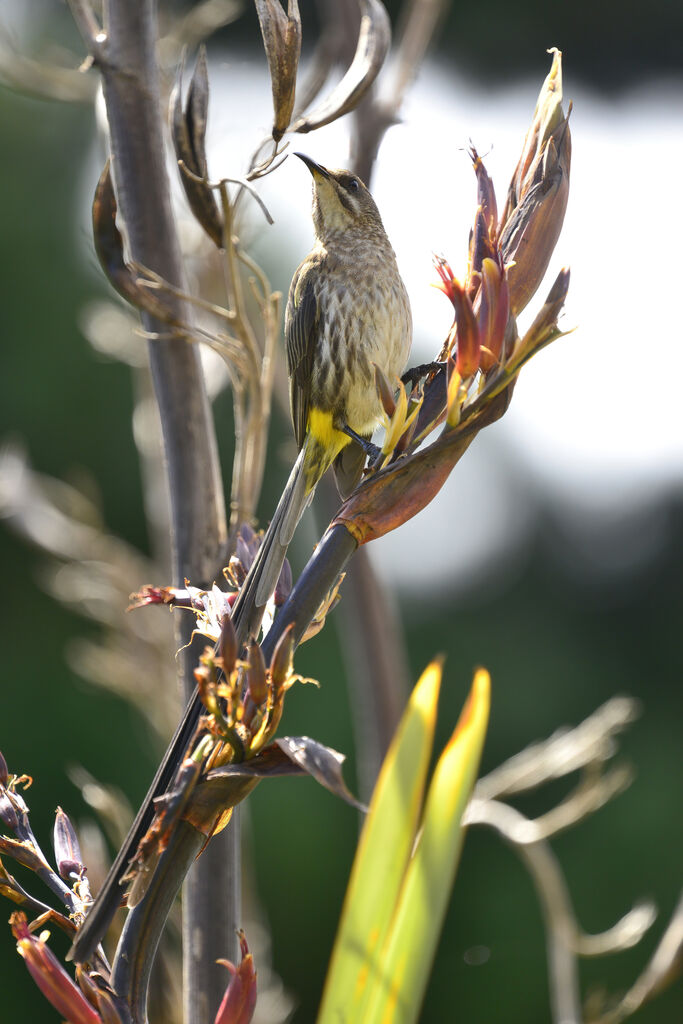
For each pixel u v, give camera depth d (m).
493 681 10.34
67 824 5.67
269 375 6.19
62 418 9.04
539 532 10.94
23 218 9.13
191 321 6.18
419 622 10.53
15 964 8.80
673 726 10.30
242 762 4.68
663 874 9.34
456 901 9.27
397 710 6.45
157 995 6.19
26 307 9.12
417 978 5.37
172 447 6.18
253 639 5.21
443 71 9.65
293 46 6.11
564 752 6.39
